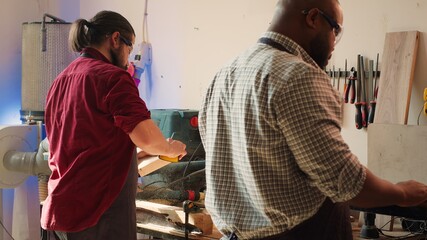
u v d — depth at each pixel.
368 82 2.63
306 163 1.24
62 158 1.96
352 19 2.69
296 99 1.23
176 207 2.33
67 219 1.91
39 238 3.58
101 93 1.89
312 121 1.23
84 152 1.91
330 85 1.30
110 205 1.98
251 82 1.30
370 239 2.14
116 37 2.05
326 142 1.23
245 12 3.10
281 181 1.29
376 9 2.61
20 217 3.51
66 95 1.98
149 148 1.94
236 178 1.36
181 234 2.26
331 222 1.36
